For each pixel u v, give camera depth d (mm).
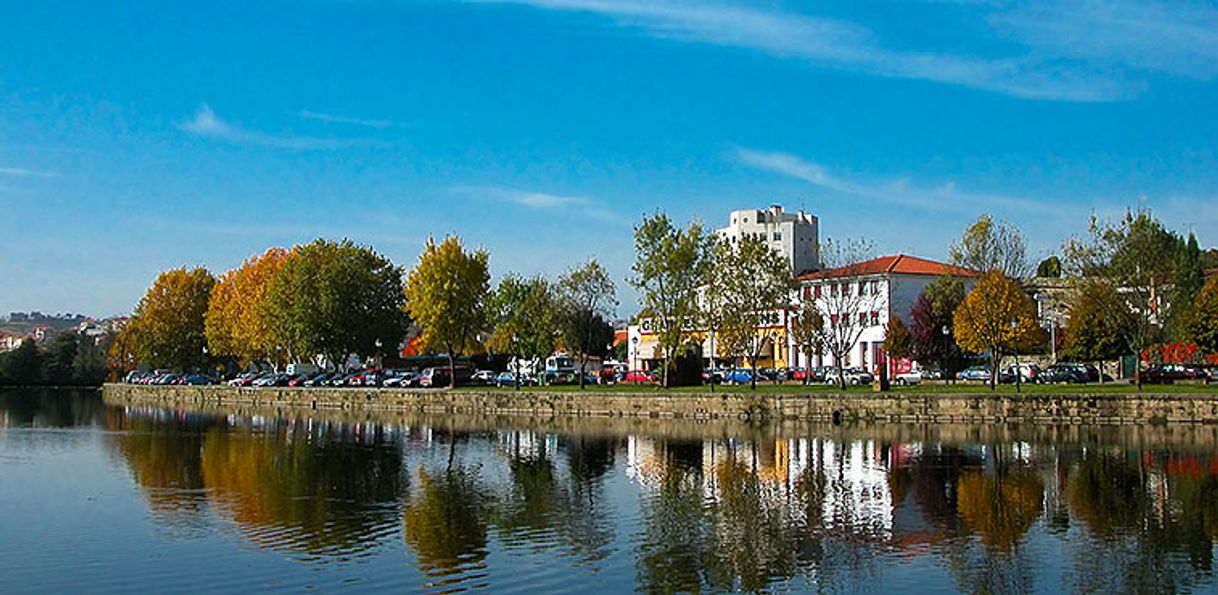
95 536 31328
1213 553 28766
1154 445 56000
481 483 42938
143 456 54469
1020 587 25312
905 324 125062
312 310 124188
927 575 26516
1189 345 96812
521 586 25484
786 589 25250
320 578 26234
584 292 113688
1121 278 76250
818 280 98312
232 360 170875
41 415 96688
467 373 117688
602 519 34156
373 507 36719
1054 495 38656
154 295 157375
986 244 87375
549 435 67500
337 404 109938
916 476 44188
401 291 135375
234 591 24984
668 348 91938
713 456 53000
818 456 52375
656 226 91250
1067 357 104188
